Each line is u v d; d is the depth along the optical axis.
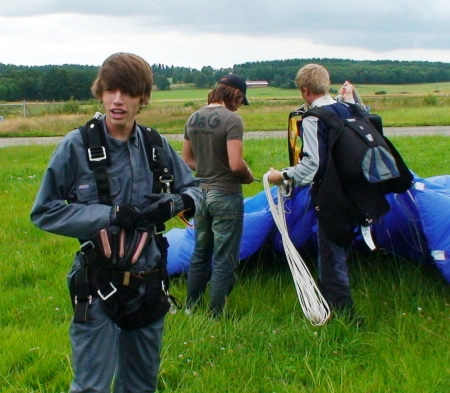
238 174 4.71
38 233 7.59
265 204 6.12
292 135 4.89
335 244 4.60
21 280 5.96
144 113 29.98
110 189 2.86
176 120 28.05
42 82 51.56
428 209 4.98
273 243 5.93
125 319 2.92
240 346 4.33
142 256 2.90
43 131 25.83
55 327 4.70
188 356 4.20
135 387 3.15
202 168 4.84
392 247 5.83
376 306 5.02
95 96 2.91
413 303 5.00
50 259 6.51
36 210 2.83
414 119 26.31
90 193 2.86
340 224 4.40
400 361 4.02
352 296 5.17
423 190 5.10
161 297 2.99
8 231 7.62
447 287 5.31
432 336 4.42
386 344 4.31
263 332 4.51
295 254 4.77
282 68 70.00
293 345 4.38
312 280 4.70
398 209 5.57
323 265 4.75
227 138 4.66
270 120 27.80
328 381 3.81
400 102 36.78
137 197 2.92
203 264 5.10
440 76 81.44
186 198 3.01
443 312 4.84
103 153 2.84
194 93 66.12
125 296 2.88
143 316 2.94
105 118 2.92
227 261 4.87
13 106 35.88
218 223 4.82
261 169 11.96
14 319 4.91
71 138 2.86
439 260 4.86
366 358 4.18
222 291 4.91
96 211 2.78
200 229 4.97
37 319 4.92
